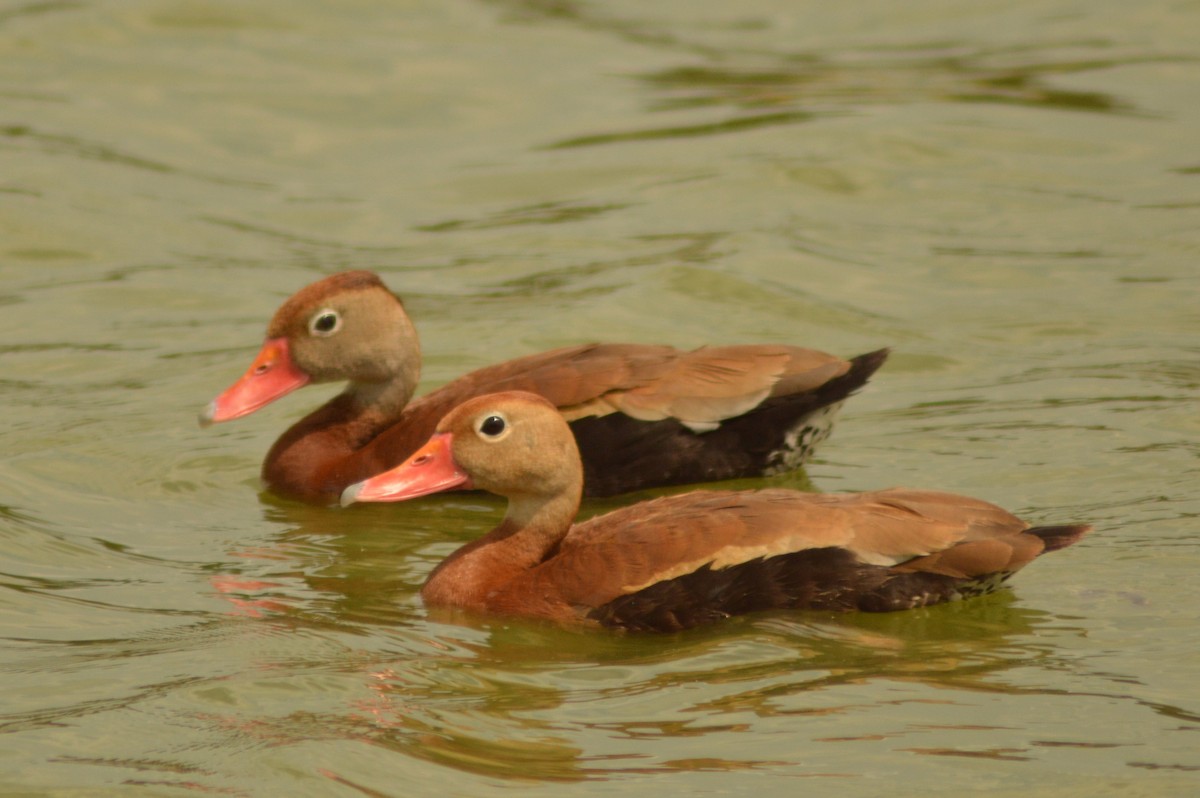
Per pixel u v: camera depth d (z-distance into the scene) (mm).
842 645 10656
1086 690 9867
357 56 27344
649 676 10258
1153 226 20781
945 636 10773
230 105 25406
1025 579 11625
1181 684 9914
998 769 8914
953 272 19609
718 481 14250
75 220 21344
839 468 14328
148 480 14500
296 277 20062
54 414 15961
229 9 28703
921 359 17141
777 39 28828
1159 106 24938
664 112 25469
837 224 21234
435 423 13992
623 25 29484
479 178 23312
